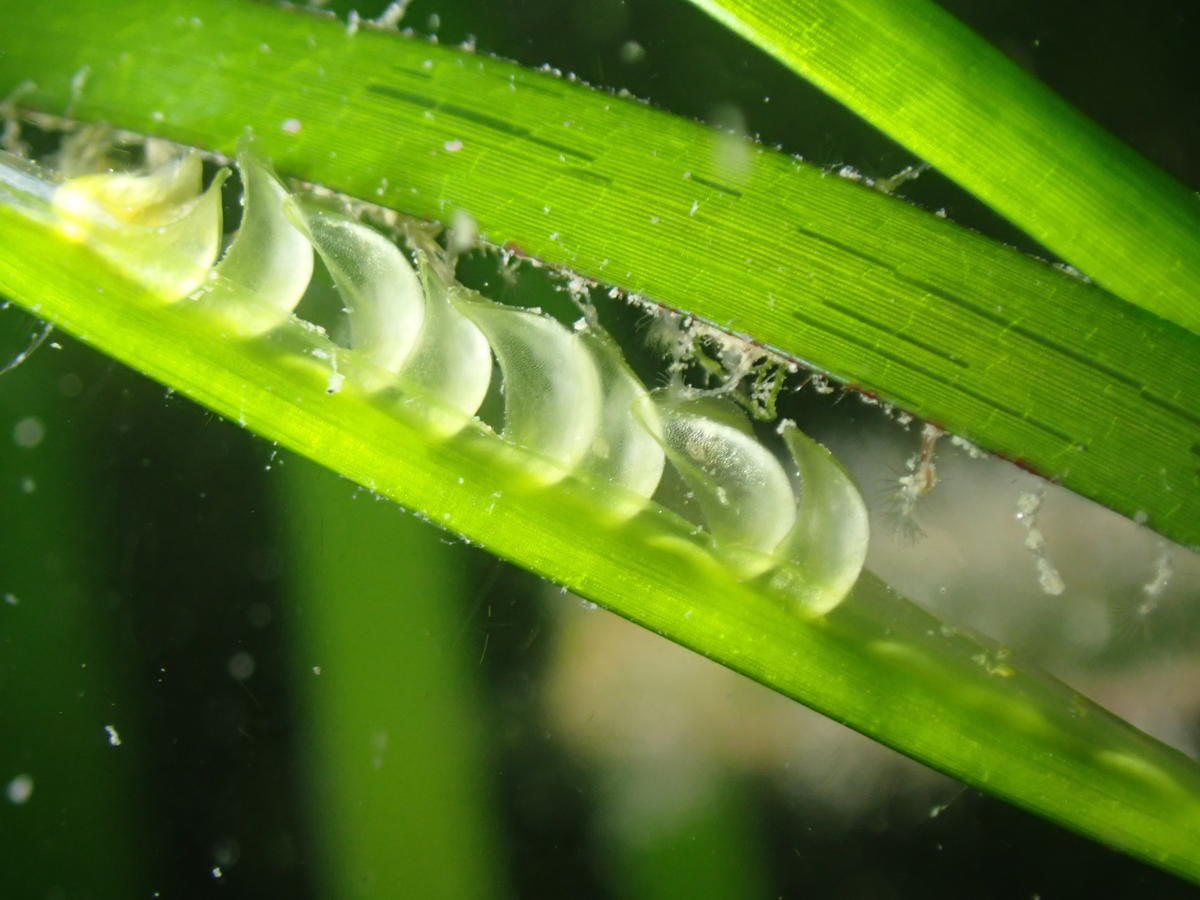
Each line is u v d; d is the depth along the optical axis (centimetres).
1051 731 5
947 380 5
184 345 5
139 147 5
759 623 5
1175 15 6
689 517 5
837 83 5
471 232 5
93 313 5
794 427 5
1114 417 5
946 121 5
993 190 5
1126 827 5
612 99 5
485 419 5
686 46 6
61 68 5
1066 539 6
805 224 5
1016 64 5
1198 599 6
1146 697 6
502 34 6
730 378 5
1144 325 5
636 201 5
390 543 6
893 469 6
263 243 5
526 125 5
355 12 6
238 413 5
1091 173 5
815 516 5
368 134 5
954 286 5
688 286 5
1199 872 5
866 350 5
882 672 5
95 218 5
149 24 5
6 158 5
